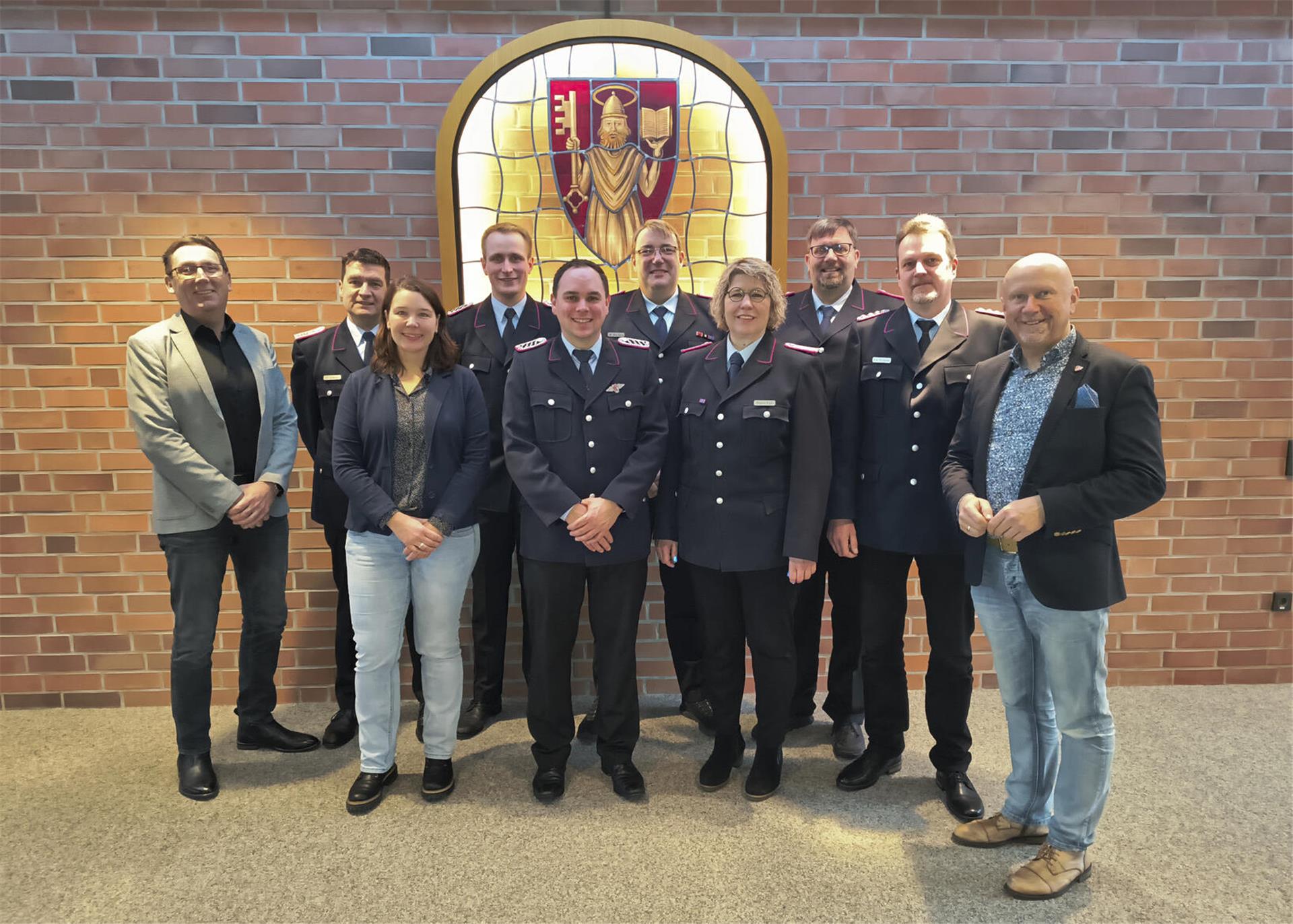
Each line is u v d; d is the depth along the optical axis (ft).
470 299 10.19
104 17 9.52
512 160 10.01
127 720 10.03
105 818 7.80
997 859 7.06
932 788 8.26
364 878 6.86
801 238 10.25
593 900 6.54
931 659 7.93
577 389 7.75
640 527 7.85
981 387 6.82
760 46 9.96
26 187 9.70
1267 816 7.70
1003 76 10.09
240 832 7.55
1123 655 10.89
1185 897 6.55
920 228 7.52
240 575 8.89
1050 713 7.05
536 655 7.98
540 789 8.05
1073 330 6.44
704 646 8.18
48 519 10.13
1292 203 10.36
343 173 9.91
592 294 7.53
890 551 7.70
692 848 7.24
